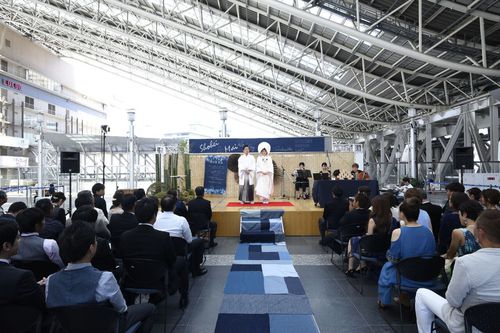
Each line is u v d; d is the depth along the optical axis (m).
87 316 1.78
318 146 11.46
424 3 8.88
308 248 6.09
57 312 1.79
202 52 18.64
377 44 9.16
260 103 24.16
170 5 13.97
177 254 3.67
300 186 10.16
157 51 20.69
